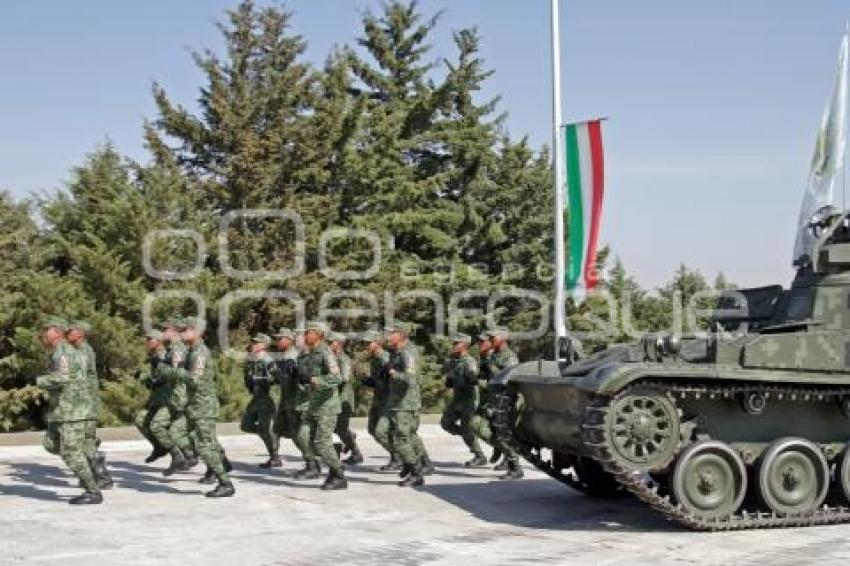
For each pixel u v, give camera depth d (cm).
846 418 1178
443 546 1005
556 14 1959
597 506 1255
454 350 1609
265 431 1580
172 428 1438
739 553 969
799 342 1104
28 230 2394
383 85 3294
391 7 3366
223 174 2692
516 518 1170
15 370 2191
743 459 1124
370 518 1163
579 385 1073
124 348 2209
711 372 1062
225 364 2409
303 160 2766
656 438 1061
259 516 1170
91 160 2550
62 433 1230
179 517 1161
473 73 3478
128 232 2373
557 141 1933
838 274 1196
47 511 1196
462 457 1766
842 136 1441
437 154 3409
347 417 1641
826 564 915
